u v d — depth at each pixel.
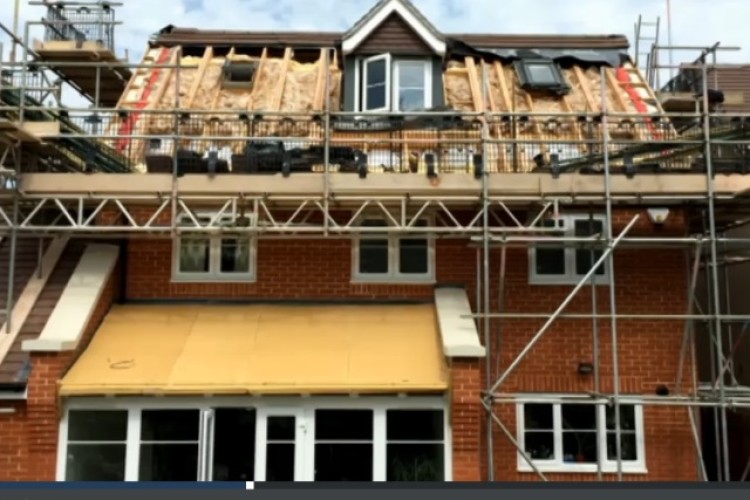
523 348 13.53
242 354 12.41
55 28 16.08
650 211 13.81
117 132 14.53
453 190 12.52
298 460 11.89
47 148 13.01
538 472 12.16
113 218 14.16
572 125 14.58
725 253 14.90
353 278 14.09
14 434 11.59
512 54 17.45
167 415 11.98
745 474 13.80
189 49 17.75
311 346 12.67
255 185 12.62
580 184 12.46
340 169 13.11
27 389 11.45
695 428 12.90
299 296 14.06
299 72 16.92
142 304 13.95
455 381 11.60
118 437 11.88
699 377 17.41
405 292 14.05
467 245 13.81
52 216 14.33
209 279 14.08
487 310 12.22
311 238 13.80
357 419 12.09
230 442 11.97
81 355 12.27
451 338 12.02
